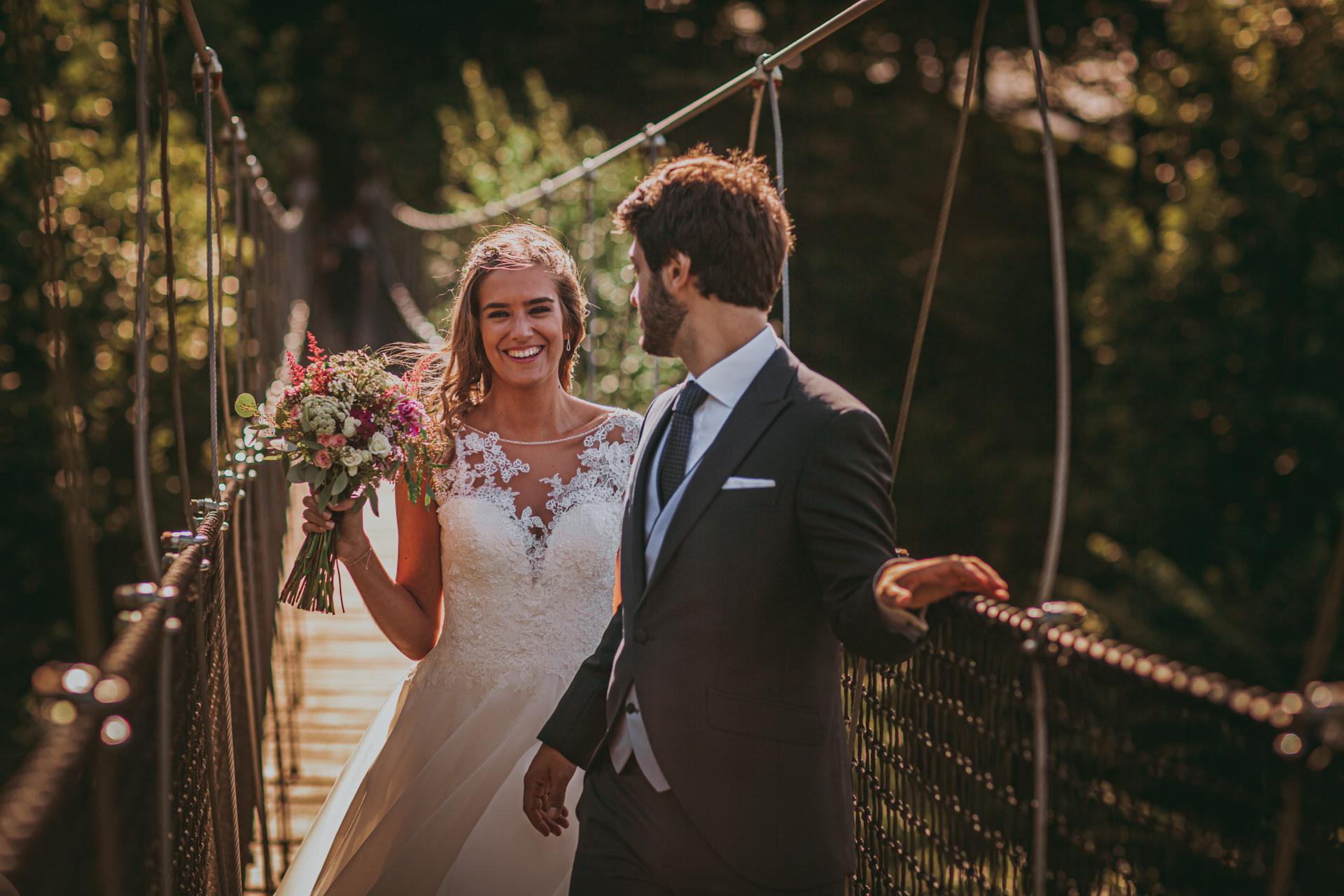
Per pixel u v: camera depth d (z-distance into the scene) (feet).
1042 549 48.55
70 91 28.19
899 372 57.06
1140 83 39.65
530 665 7.64
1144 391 34.71
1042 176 58.85
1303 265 32.76
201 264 27.81
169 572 4.43
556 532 7.74
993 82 62.13
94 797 3.14
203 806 5.66
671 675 4.97
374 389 7.30
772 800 4.97
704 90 58.90
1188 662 29.48
